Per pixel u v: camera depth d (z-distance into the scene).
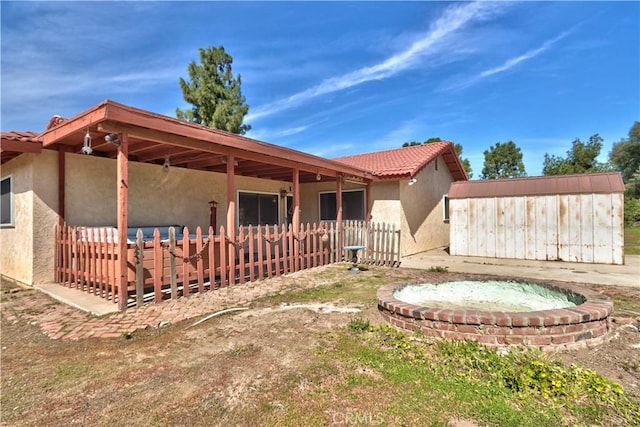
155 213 8.48
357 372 2.90
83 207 7.18
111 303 5.23
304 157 8.65
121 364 3.19
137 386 2.75
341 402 2.45
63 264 6.55
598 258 9.70
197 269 5.97
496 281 5.50
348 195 12.72
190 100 18.58
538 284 5.08
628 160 35.28
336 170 9.90
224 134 6.54
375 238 9.88
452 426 2.15
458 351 3.19
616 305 4.94
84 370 3.07
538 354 3.07
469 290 5.59
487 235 11.42
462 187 12.12
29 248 6.61
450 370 2.89
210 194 9.95
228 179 6.88
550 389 2.52
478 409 2.31
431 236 13.87
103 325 4.32
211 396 2.57
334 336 3.74
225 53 19.06
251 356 3.28
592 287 6.30
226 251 6.66
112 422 2.28
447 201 15.68
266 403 2.46
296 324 4.20
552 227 10.40
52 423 2.29
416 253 12.45
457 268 9.00
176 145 5.98
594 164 32.31
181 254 5.77
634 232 18.84
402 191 11.59
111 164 7.66
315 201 13.67
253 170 10.40
